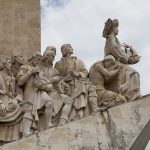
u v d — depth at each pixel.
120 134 12.34
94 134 12.20
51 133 11.93
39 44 14.74
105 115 12.46
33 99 12.49
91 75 13.78
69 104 12.75
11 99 12.54
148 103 12.90
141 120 12.65
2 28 14.70
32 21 14.98
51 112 12.37
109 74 13.56
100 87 13.57
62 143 11.92
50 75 13.37
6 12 14.95
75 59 13.99
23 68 13.02
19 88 12.85
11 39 14.60
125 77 13.64
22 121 12.24
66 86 13.20
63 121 12.48
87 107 12.96
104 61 13.81
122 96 13.25
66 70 13.67
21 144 11.66
